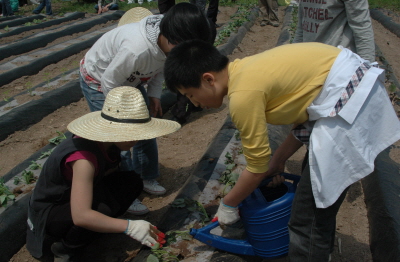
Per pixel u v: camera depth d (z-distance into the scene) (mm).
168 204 3426
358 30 2928
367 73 1877
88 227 2305
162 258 2521
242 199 2178
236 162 3713
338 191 1921
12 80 6590
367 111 1883
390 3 13453
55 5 14422
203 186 3344
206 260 2533
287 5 13797
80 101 5930
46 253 2826
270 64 1871
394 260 2479
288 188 2367
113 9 13156
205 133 4863
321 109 1891
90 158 2314
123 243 3000
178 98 5051
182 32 2510
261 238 2301
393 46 8789
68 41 9039
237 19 10773
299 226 2113
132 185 2850
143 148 3326
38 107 5266
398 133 1956
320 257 2109
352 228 3061
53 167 2379
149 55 2730
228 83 1980
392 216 2832
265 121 1896
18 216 3029
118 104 2318
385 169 3492
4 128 4715
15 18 11859
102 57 2957
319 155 1899
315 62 1906
